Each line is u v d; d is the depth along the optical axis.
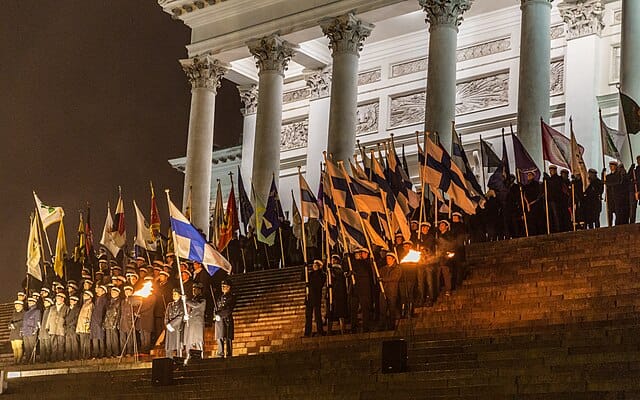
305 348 40.84
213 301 44.72
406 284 39.59
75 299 46.16
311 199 46.53
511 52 63.53
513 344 31.69
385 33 68.38
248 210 57.44
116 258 50.47
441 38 56.97
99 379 39.78
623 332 30.48
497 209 46.06
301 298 46.88
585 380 27.47
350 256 40.69
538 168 49.91
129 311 43.62
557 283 37.50
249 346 44.16
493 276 40.12
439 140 53.00
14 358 48.69
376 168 43.34
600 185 43.75
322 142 70.94
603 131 45.12
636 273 36.38
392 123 68.38
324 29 63.06
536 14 54.12
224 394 34.62
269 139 64.94
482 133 63.97
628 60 50.84
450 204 42.41
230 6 67.88
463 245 40.69
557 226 43.66
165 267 44.12
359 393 31.03
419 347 34.09
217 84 69.56
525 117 53.16
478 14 64.94
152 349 43.66
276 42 65.62
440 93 56.31
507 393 28.30
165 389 36.81
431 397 29.33
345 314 40.72
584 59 59.78
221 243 55.94
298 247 54.00
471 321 37.41
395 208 41.00
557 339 31.20
